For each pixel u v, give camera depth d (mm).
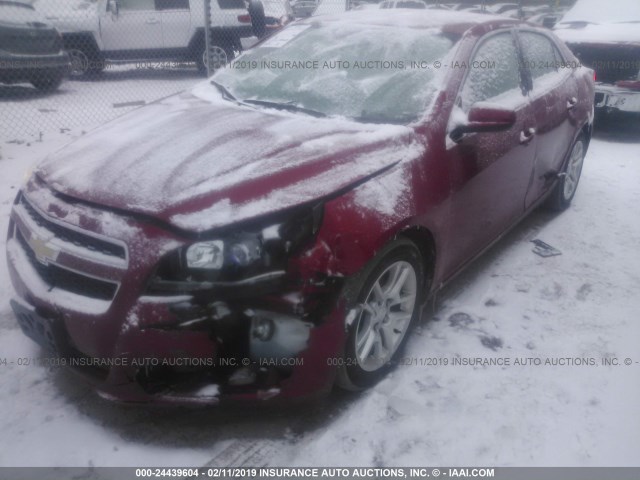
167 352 1965
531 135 3434
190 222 1940
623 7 7340
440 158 2617
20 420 2264
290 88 3141
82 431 2227
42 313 2131
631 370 2717
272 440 2229
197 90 3436
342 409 2398
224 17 10078
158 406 2100
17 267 2295
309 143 2420
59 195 2186
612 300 3361
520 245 4066
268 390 2094
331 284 2053
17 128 6602
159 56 10227
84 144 2605
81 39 9922
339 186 2174
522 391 2545
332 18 3725
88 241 2049
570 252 3982
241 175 2143
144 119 2865
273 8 11680
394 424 2328
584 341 2939
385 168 2369
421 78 2900
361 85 2979
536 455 2205
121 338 1961
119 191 2084
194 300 1927
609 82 6602
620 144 6879
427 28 3240
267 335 2033
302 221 2049
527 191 3711
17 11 8312
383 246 2229
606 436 2311
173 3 9930
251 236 1981
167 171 2184
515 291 3416
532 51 3840
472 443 2248
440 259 2736
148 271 1922
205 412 2359
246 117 2803
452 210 2709
